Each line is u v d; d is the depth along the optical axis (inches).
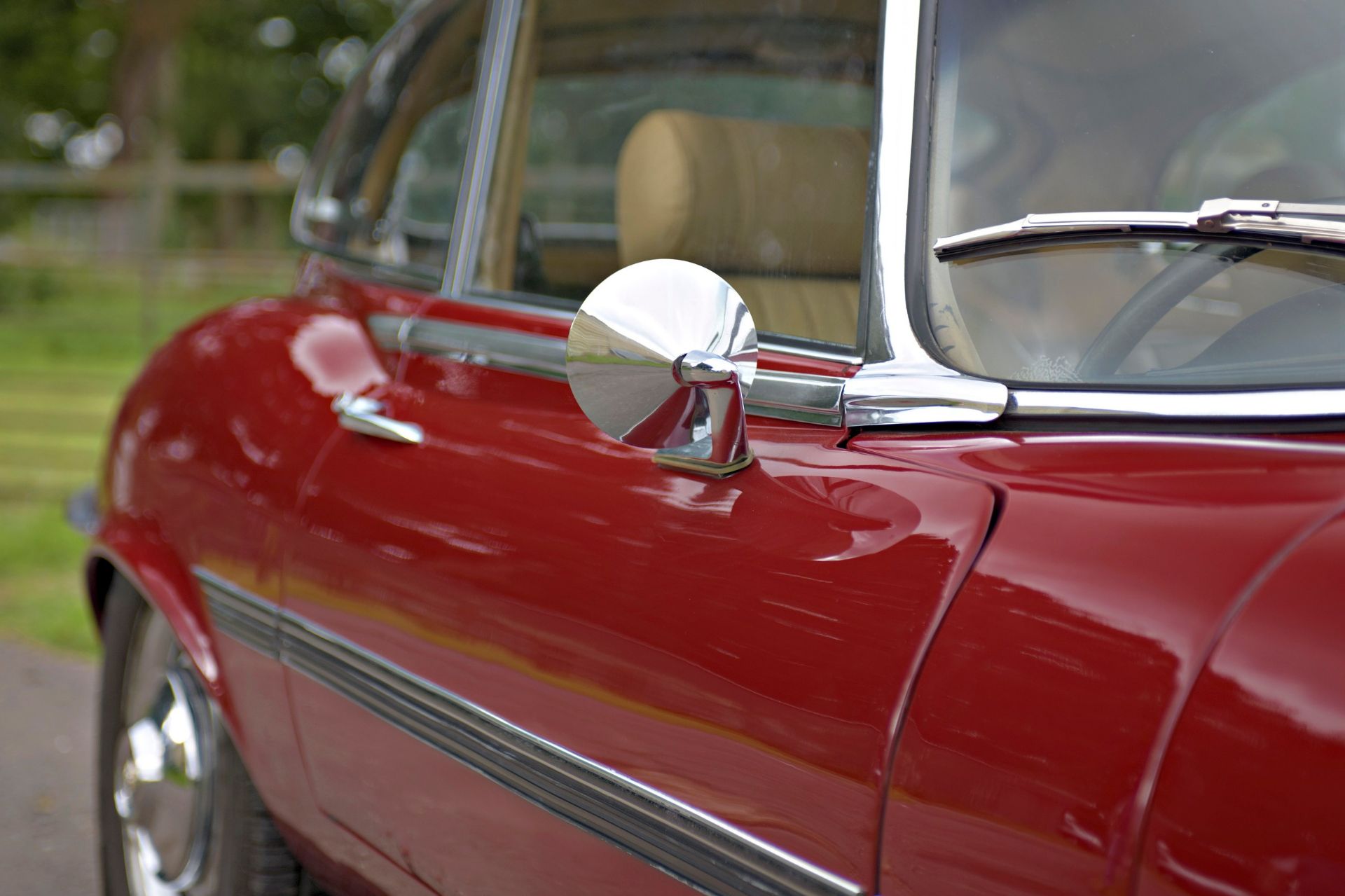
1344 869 32.4
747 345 50.1
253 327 93.0
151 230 325.7
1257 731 34.8
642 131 71.7
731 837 47.6
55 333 456.4
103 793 104.5
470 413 68.4
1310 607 35.5
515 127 77.8
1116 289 47.3
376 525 69.0
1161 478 41.6
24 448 339.0
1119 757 37.0
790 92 68.1
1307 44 56.3
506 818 59.4
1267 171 56.8
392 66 95.7
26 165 1171.9
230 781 89.4
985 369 48.6
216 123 1141.7
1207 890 34.5
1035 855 38.3
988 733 39.9
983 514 43.8
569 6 78.0
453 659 62.2
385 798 69.3
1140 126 55.9
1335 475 38.9
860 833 43.1
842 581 45.8
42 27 1149.1
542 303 72.0
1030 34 54.8
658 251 69.3
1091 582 39.9
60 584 218.1
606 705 53.1
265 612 79.2
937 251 50.8
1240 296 44.7
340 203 96.3
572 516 57.2
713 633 48.8
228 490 84.1
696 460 52.9
